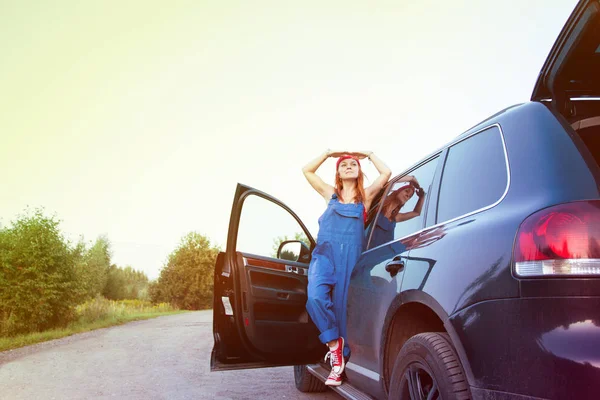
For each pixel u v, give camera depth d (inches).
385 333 108.1
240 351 149.8
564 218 67.8
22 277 496.1
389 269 110.7
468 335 77.9
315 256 143.8
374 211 151.4
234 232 150.9
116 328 548.4
